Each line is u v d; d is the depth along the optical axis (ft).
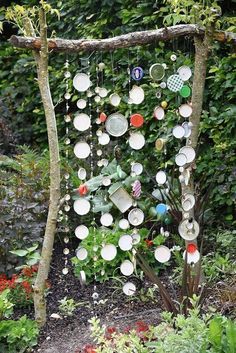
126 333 11.09
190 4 11.73
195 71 12.18
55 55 21.36
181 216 12.59
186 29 11.78
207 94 16.56
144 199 16.57
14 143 22.45
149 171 16.88
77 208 11.85
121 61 18.31
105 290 13.98
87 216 17.11
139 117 11.58
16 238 14.34
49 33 21.71
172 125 16.35
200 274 12.84
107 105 19.15
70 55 20.51
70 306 12.90
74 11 20.57
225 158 15.75
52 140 11.78
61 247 16.98
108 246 11.93
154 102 16.99
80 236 11.89
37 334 11.82
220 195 15.80
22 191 15.48
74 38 20.76
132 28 18.19
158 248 11.73
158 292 13.53
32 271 13.35
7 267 14.16
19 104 23.16
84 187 12.05
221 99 16.40
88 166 18.12
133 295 13.28
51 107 11.69
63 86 20.04
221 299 12.19
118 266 14.48
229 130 15.64
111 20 19.03
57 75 20.35
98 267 14.34
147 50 17.85
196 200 12.92
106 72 18.06
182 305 11.09
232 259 14.52
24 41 11.21
